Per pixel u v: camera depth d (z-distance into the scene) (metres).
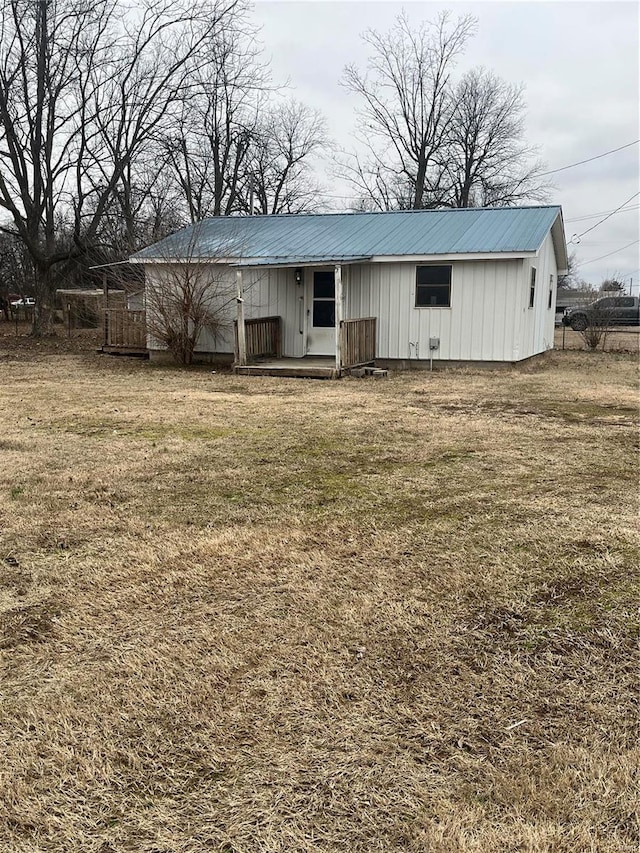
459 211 15.02
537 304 14.92
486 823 1.87
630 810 1.91
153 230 22.16
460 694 2.48
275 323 14.27
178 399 9.38
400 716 2.35
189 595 3.26
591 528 4.10
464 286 13.16
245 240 14.49
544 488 4.98
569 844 1.79
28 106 20.67
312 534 4.04
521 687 2.52
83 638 2.88
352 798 1.96
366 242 13.87
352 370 12.29
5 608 3.13
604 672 2.61
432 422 7.62
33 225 21.44
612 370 13.31
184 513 4.43
